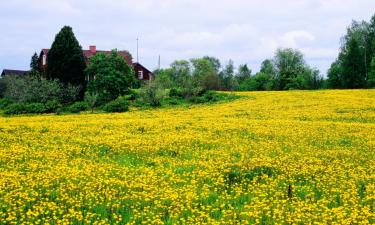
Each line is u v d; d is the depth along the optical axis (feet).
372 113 142.92
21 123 115.55
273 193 52.31
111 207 45.93
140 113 160.35
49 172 58.13
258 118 135.03
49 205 44.70
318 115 139.44
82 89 227.40
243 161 67.36
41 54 299.38
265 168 63.87
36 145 80.59
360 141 89.10
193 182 54.95
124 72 222.07
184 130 102.27
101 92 204.44
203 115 144.97
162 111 168.76
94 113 169.78
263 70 583.17
